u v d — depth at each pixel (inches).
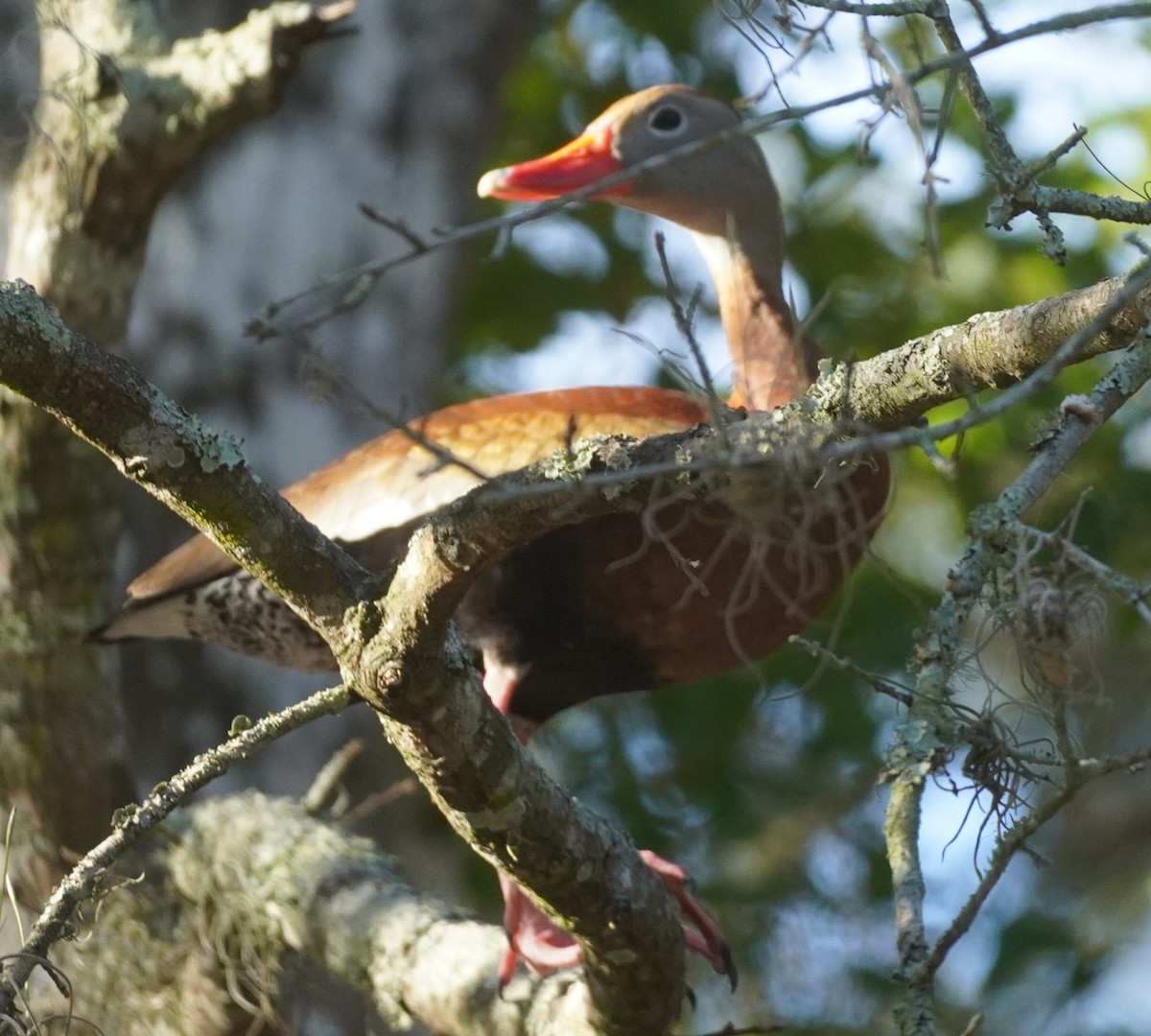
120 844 239.5
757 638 368.8
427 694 237.8
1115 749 581.3
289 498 387.9
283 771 459.5
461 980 333.4
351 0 335.6
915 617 509.0
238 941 371.9
